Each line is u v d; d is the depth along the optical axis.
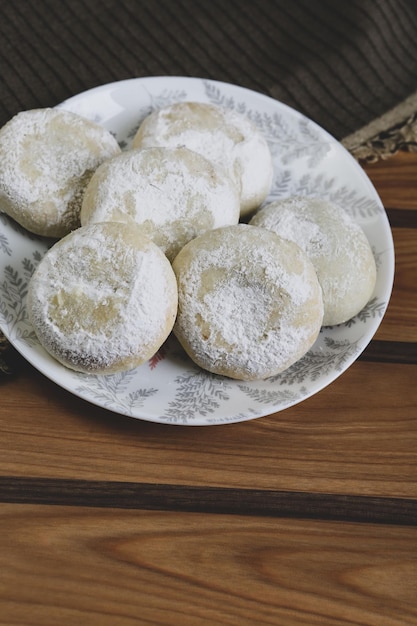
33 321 0.39
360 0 0.55
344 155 0.48
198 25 0.55
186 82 0.49
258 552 0.38
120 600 0.36
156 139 0.44
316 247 0.43
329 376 0.41
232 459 0.40
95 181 0.41
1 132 0.43
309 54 0.54
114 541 0.38
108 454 0.40
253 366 0.39
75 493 0.39
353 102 0.53
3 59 0.51
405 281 0.47
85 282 0.38
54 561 0.37
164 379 0.41
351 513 0.39
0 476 0.39
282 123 0.49
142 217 0.41
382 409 0.42
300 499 0.40
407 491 0.40
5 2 0.53
